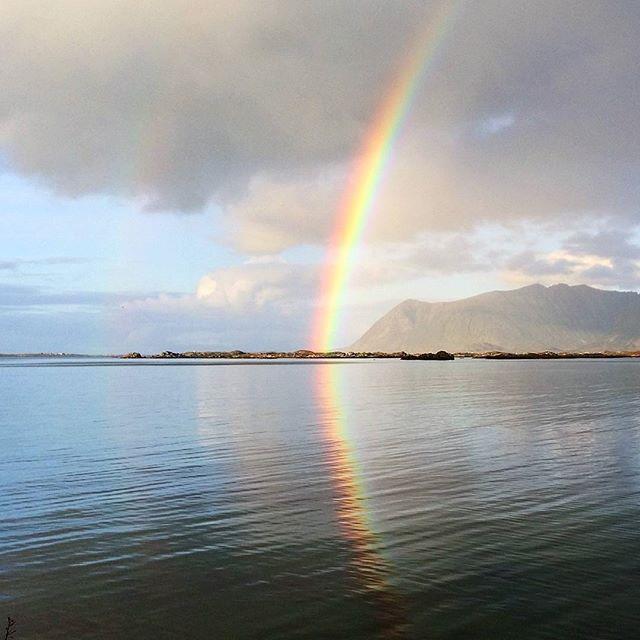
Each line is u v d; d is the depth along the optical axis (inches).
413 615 414.0
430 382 3508.9
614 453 1016.9
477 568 494.0
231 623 405.4
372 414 1669.5
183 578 481.1
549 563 502.9
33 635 390.6
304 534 589.0
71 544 564.1
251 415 1657.2
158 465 939.3
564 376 4168.3
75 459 996.6
